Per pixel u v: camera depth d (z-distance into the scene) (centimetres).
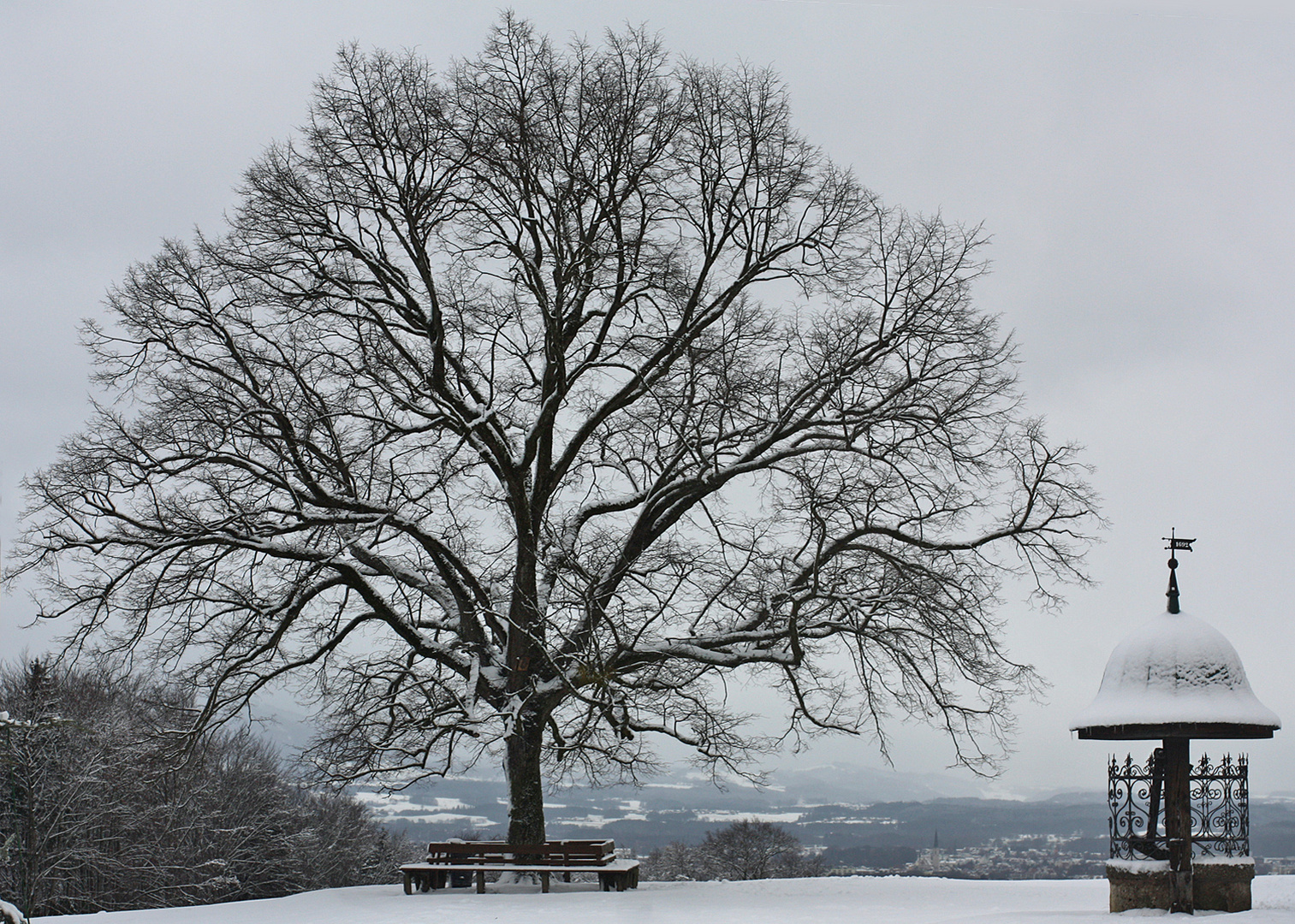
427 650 2323
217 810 3756
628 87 2355
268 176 2284
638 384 2386
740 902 1828
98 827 3369
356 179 2341
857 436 2259
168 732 2198
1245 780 1422
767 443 2289
